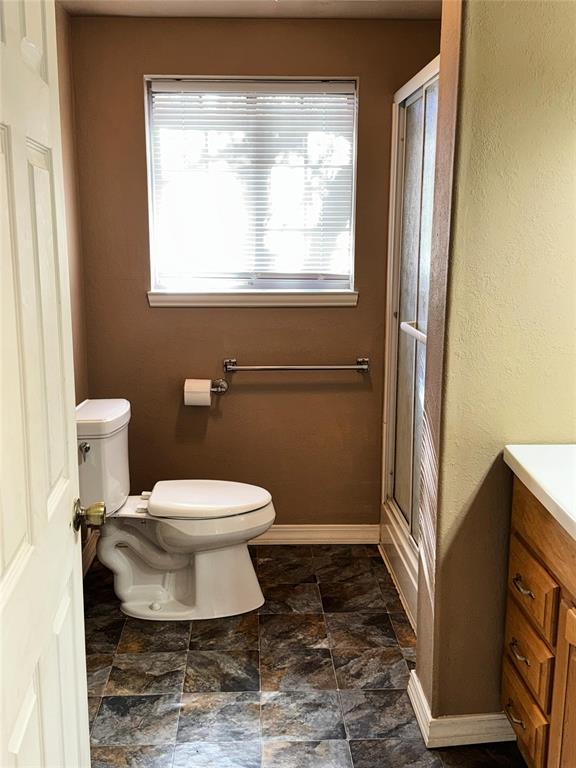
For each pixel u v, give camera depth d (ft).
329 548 11.43
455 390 6.38
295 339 10.99
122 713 7.46
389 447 11.08
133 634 8.98
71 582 4.55
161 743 7.01
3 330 3.18
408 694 7.75
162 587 9.63
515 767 6.71
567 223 6.15
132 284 10.71
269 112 10.52
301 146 10.65
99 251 10.60
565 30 5.84
